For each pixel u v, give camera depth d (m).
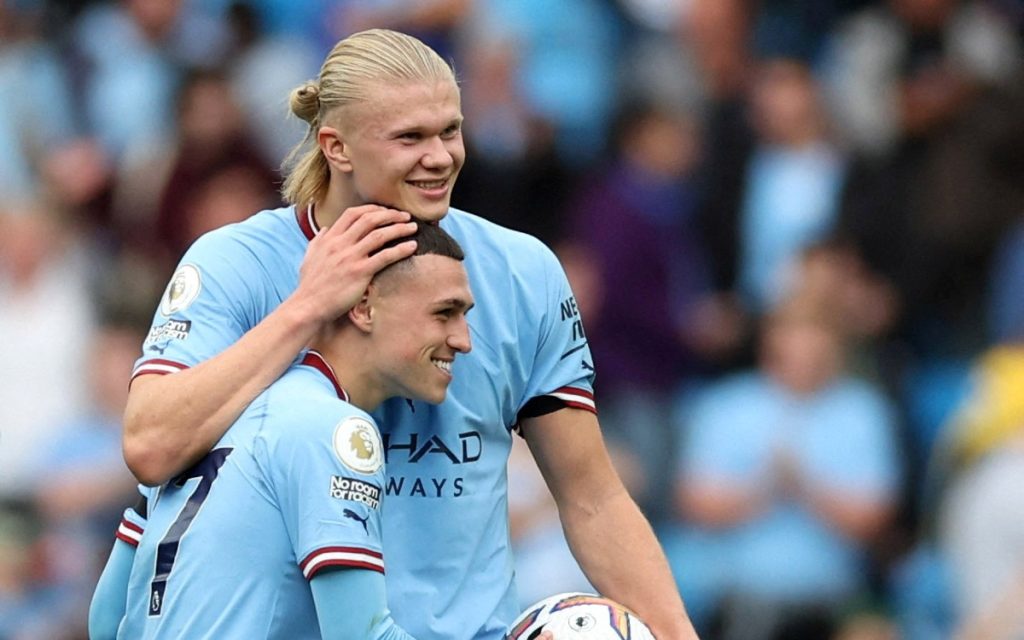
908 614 33.94
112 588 19.75
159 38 45.75
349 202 19.05
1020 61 43.09
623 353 38.59
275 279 19.33
